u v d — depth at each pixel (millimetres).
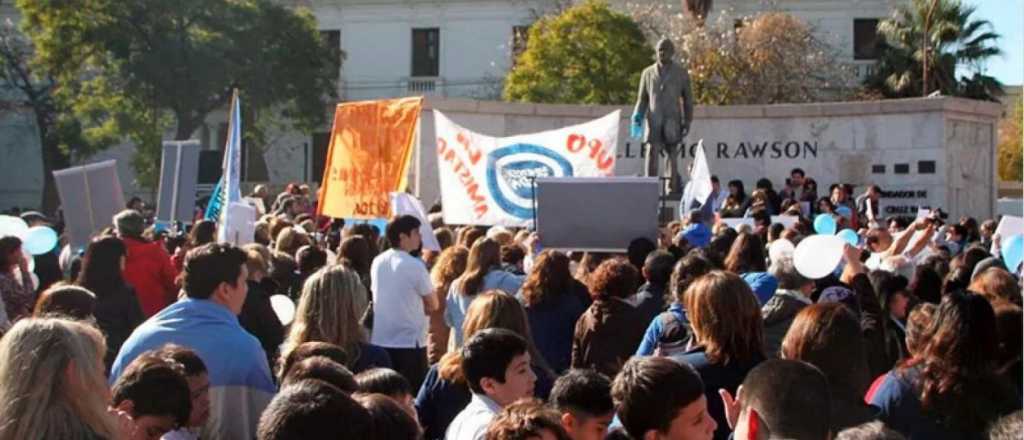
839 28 59844
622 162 28203
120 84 50469
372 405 4242
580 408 4949
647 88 22609
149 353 4809
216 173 30156
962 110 26984
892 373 5383
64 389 3977
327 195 15148
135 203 24906
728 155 28219
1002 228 12000
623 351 7613
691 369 4789
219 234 13320
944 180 26578
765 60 46031
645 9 53188
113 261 8039
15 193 64125
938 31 54156
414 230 9219
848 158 27547
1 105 57281
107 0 48688
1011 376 5711
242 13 50938
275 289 9367
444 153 16016
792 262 7566
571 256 13148
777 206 21938
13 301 9562
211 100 51469
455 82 64000
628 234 13031
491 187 15922
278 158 64188
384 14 64875
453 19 64125
